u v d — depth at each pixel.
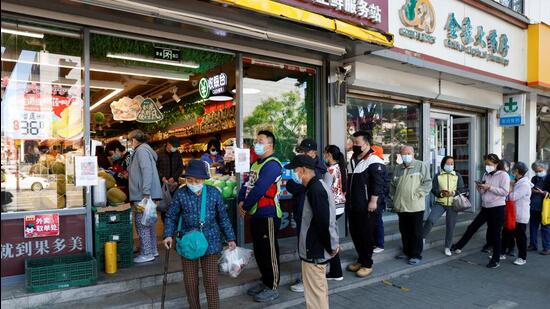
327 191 3.75
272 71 6.52
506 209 6.53
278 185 4.60
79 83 4.76
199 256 3.71
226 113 7.17
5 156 4.40
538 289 5.31
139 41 5.23
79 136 4.77
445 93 8.98
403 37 7.72
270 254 4.50
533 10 11.05
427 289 5.28
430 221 6.61
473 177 10.60
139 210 5.02
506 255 7.03
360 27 5.83
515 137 11.59
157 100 8.88
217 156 7.24
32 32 4.52
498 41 9.90
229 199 5.94
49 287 4.07
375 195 5.34
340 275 5.33
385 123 8.57
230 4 4.38
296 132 6.79
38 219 4.39
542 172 7.35
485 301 4.86
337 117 6.92
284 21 4.96
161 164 6.78
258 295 4.51
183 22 4.48
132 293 4.36
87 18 4.64
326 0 5.90
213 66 6.52
